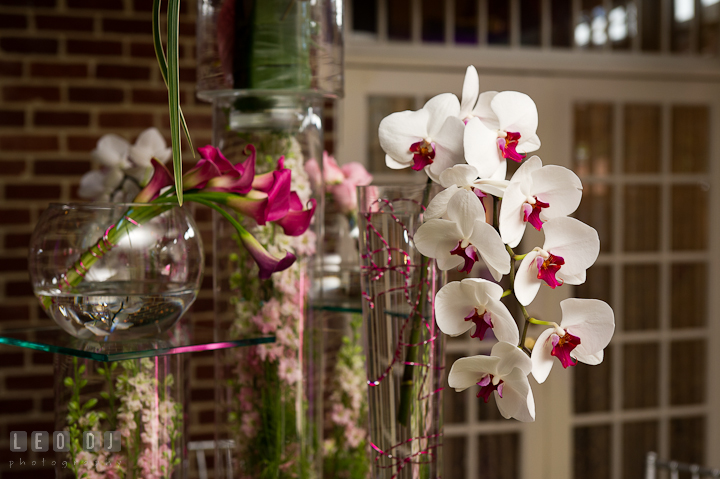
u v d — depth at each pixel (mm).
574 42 2926
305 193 762
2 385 2115
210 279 2207
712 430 3156
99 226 592
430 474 665
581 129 2979
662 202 3078
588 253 553
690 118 3104
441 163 602
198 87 765
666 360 3105
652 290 3096
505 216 544
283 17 721
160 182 648
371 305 671
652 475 1626
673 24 3021
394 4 2736
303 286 753
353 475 913
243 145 755
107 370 629
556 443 2986
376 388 671
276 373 745
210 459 2219
